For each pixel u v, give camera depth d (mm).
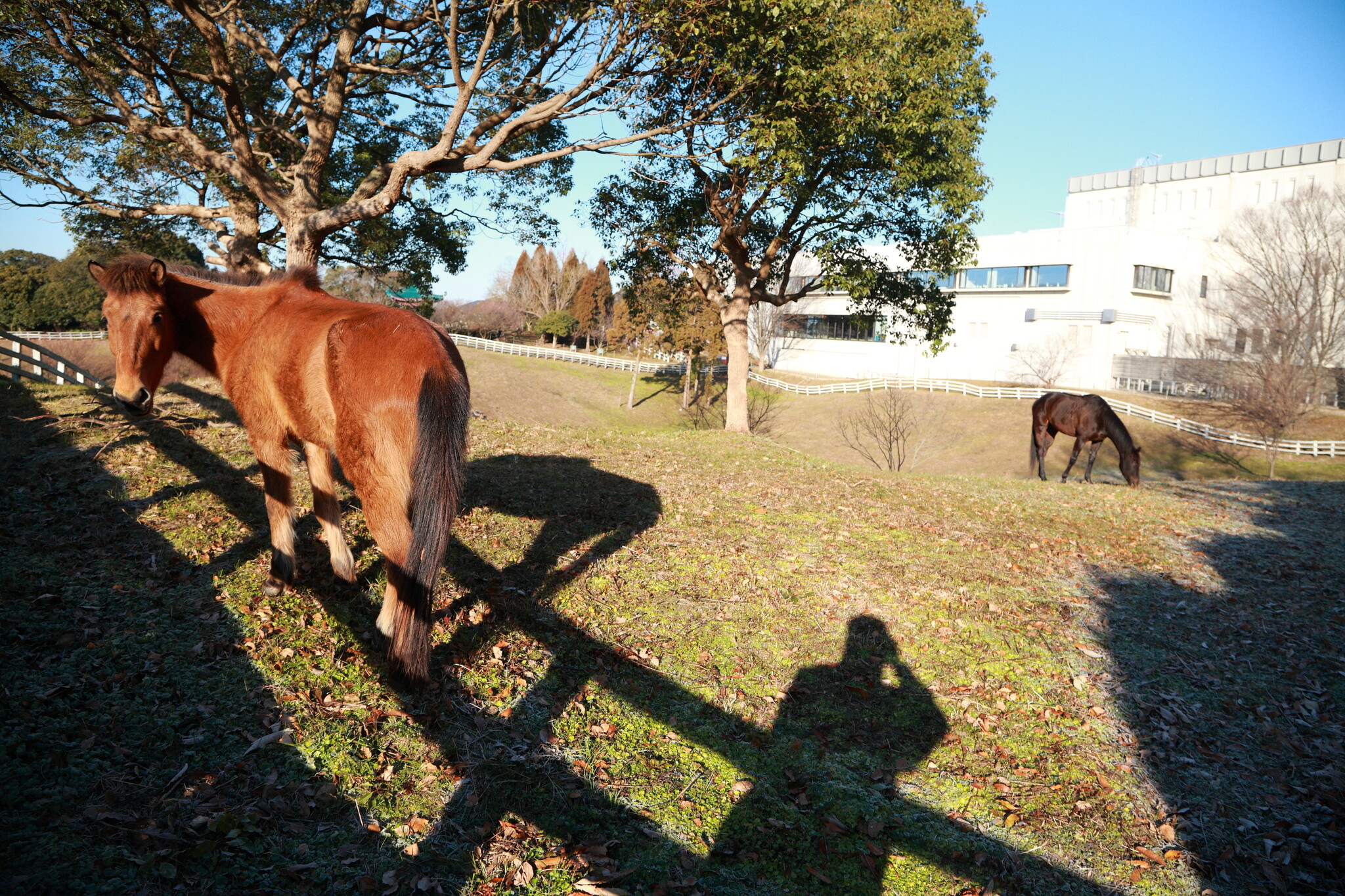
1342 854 3732
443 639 4535
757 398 45656
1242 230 39469
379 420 3596
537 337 68500
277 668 3957
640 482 8906
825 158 14039
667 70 9773
